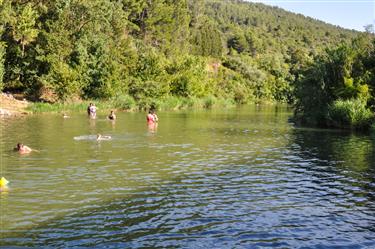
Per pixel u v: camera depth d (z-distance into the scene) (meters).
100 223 12.47
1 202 14.26
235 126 43.00
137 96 68.56
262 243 11.31
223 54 169.00
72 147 25.64
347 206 14.68
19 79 61.88
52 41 61.38
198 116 56.41
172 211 13.70
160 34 107.31
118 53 73.38
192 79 84.25
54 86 57.91
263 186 17.25
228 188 16.80
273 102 129.50
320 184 17.78
